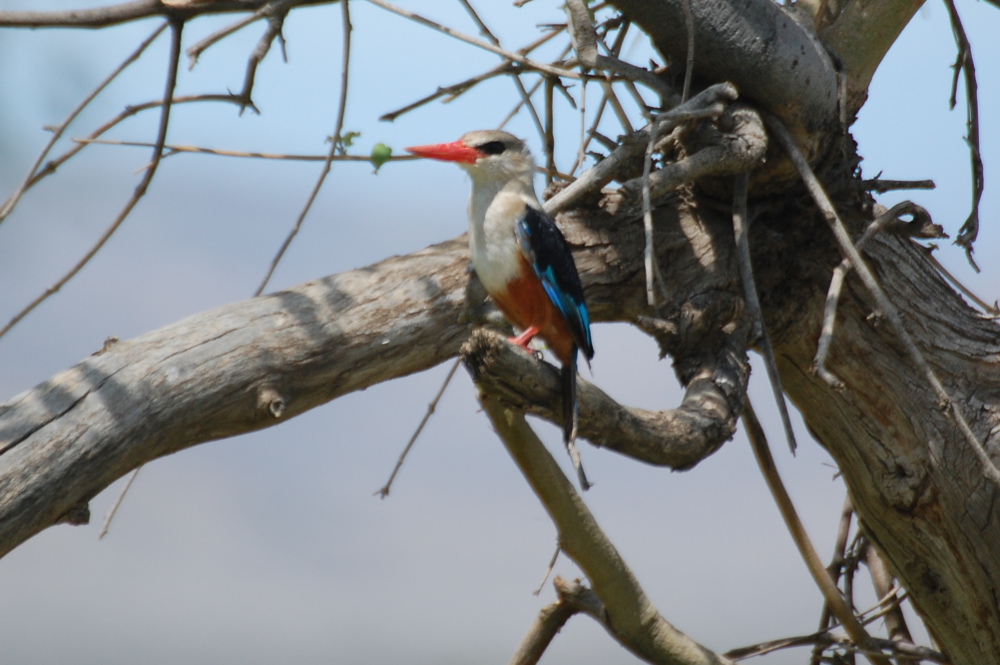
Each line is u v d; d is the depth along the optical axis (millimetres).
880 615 10578
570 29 7699
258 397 6562
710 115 7070
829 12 9430
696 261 8359
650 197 7391
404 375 7410
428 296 7281
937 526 9406
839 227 7562
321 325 6820
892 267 9156
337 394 7051
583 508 8062
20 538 5812
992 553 9328
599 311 8273
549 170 8547
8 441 5840
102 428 6012
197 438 6512
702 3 7793
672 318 8172
